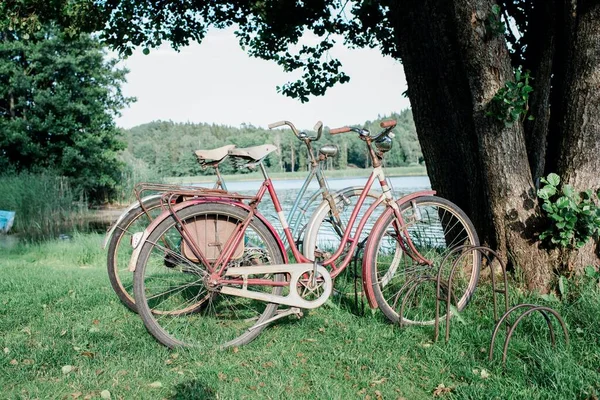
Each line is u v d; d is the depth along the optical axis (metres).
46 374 3.07
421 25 4.53
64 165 22.12
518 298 3.98
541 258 4.10
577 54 4.00
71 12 7.63
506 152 4.00
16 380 2.98
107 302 4.50
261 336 3.63
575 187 4.04
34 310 4.29
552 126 4.26
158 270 4.60
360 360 3.21
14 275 5.97
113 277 4.08
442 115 4.65
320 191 4.11
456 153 4.64
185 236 3.42
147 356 3.28
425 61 4.62
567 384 2.79
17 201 15.62
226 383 2.95
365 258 3.75
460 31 3.81
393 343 3.45
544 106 4.58
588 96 3.98
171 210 3.35
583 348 3.25
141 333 3.67
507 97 3.72
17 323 3.97
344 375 3.05
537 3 4.66
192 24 8.11
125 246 8.76
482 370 3.03
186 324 3.78
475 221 4.45
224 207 3.46
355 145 49.06
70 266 7.49
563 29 4.16
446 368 3.10
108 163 24.31
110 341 3.55
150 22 7.92
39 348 3.44
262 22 8.28
